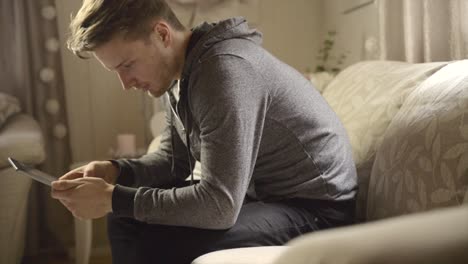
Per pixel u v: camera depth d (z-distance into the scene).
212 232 1.08
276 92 1.16
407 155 1.19
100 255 2.97
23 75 3.02
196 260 0.99
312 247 0.39
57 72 3.06
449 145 1.07
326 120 1.25
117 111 3.21
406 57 2.01
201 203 1.03
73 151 3.06
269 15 3.38
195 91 1.11
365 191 1.42
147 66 1.17
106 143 3.20
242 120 1.05
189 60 1.15
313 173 1.20
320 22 3.45
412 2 1.98
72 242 3.10
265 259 0.90
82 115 3.13
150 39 1.15
